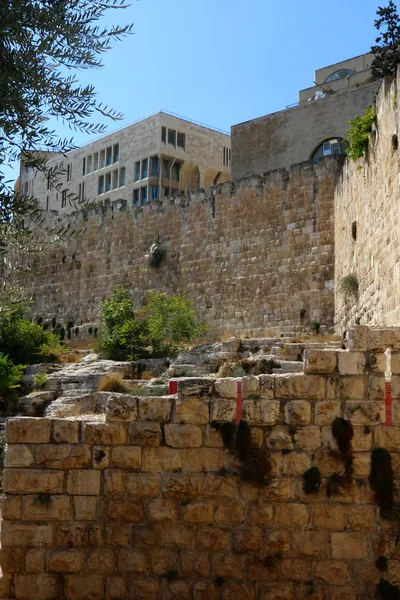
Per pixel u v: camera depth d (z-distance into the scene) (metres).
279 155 56.50
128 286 47.47
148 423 11.86
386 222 22.19
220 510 11.55
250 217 40.94
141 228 47.25
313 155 55.28
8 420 11.91
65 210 74.19
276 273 39.19
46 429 11.88
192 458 11.72
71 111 9.77
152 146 76.88
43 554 11.58
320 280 37.22
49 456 11.80
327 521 11.30
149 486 11.70
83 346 48.38
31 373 34.28
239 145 58.56
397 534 11.13
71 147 9.87
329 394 11.58
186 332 37.50
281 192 39.59
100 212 50.12
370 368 11.59
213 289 42.19
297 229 38.59
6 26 8.95
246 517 11.48
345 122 53.56
